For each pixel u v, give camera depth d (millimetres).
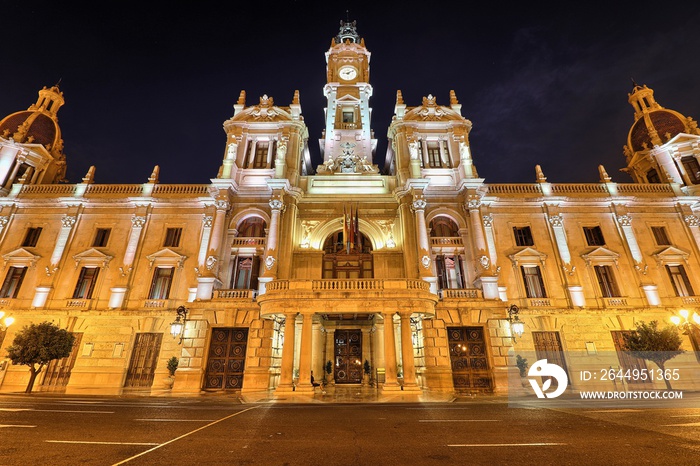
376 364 28688
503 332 26703
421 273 28422
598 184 33312
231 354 26594
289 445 7867
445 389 24797
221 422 10984
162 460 6547
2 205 32094
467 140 34219
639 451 7207
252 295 27625
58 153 38781
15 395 21297
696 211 32219
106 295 29219
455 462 6523
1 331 27953
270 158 34219
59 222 31906
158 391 24734
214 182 30875
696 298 28781
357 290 23500
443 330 26469
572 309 28172
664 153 35219
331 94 40344
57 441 7969
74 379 26516
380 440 8445
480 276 28562
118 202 32125
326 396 19984
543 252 30297
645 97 40656
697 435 8734
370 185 34125
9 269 30266
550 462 6492
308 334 22641
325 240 32469
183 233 31109
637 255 30094
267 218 31312
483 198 31844
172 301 28531
